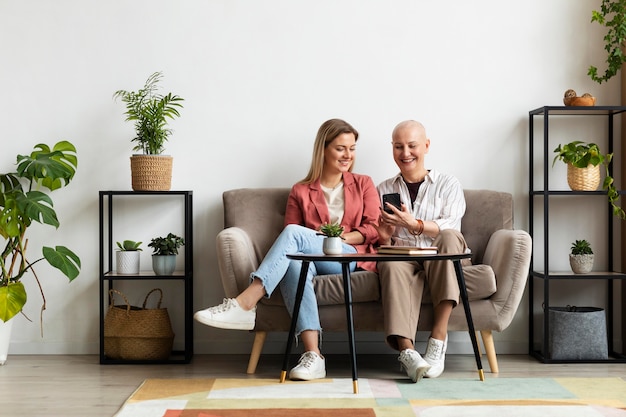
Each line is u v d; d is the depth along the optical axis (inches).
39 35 147.2
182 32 147.9
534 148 147.5
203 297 147.1
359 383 114.8
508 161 147.9
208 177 147.7
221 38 148.0
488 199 139.5
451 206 132.8
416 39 148.2
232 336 146.7
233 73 148.1
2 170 146.7
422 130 135.3
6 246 138.6
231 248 122.7
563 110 139.3
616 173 148.2
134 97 140.6
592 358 134.5
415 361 113.0
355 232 129.4
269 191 141.7
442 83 148.1
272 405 100.4
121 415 96.0
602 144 147.9
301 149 148.1
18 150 147.2
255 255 135.3
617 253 148.2
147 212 147.5
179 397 105.8
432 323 121.0
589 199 148.2
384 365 133.2
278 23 148.2
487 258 129.5
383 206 124.7
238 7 148.0
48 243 147.0
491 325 121.3
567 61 147.9
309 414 95.5
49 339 146.8
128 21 147.6
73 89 147.3
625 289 146.5
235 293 122.7
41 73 147.3
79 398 108.0
